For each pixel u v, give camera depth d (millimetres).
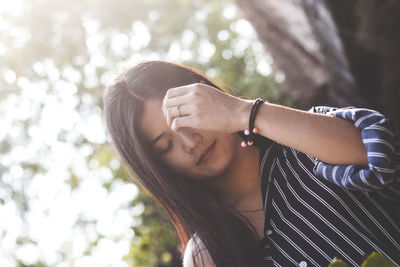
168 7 9820
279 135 1487
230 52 9547
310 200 1621
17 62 9094
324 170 1517
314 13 4770
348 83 5094
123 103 1720
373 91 4965
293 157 1691
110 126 1779
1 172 9172
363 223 1563
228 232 1713
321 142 1465
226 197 1795
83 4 9164
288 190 1664
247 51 9438
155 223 8078
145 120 1707
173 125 1553
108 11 9438
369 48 4723
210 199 1741
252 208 1745
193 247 1795
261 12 5609
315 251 1588
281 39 5516
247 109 1509
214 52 9617
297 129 1477
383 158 1405
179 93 1565
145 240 8133
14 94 9164
